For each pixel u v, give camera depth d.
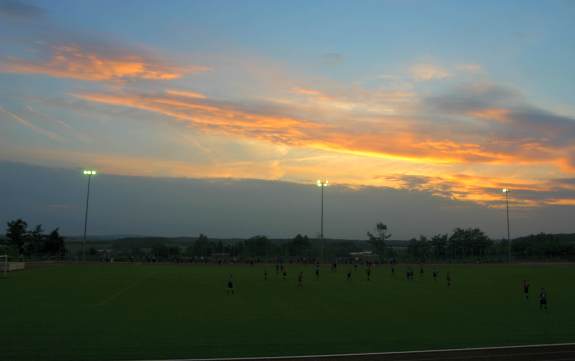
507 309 32.75
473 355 19.12
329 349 19.98
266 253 152.75
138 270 74.56
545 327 25.53
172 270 75.69
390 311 31.45
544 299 32.69
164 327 24.67
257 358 18.11
